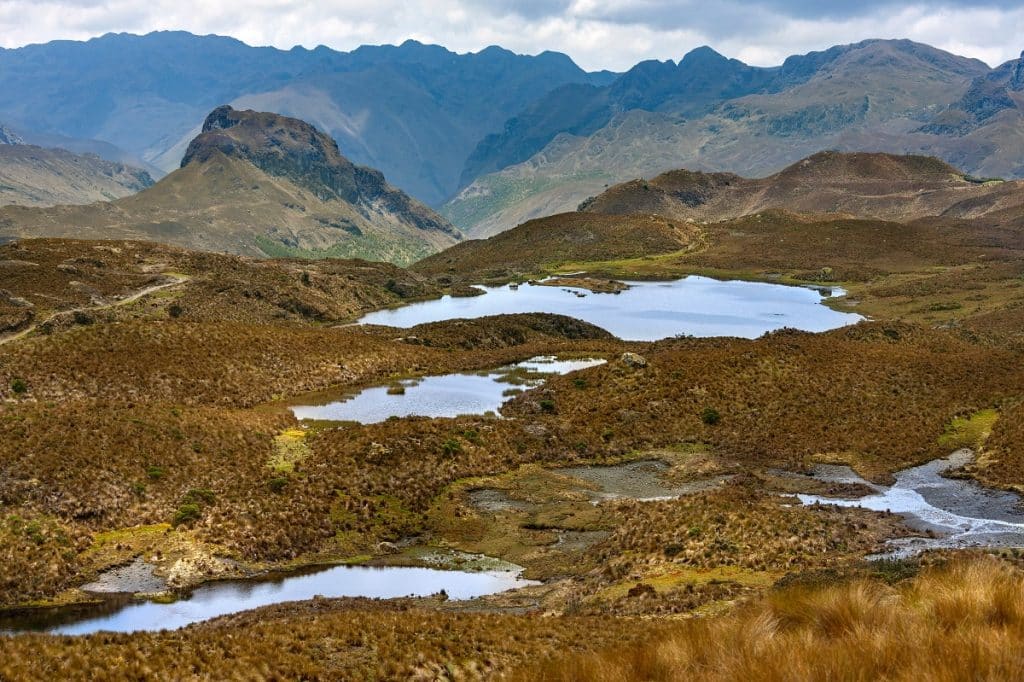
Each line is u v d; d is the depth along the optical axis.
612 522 53.38
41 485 50.28
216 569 45.22
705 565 42.38
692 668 15.30
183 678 26.67
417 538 51.84
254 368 86.69
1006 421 68.56
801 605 17.97
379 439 63.75
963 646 12.98
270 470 58.72
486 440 67.12
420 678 27.44
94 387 75.50
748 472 63.38
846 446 68.06
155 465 56.00
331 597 41.44
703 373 79.56
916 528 49.91
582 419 73.00
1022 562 38.47
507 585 44.22
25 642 28.86
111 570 44.75
